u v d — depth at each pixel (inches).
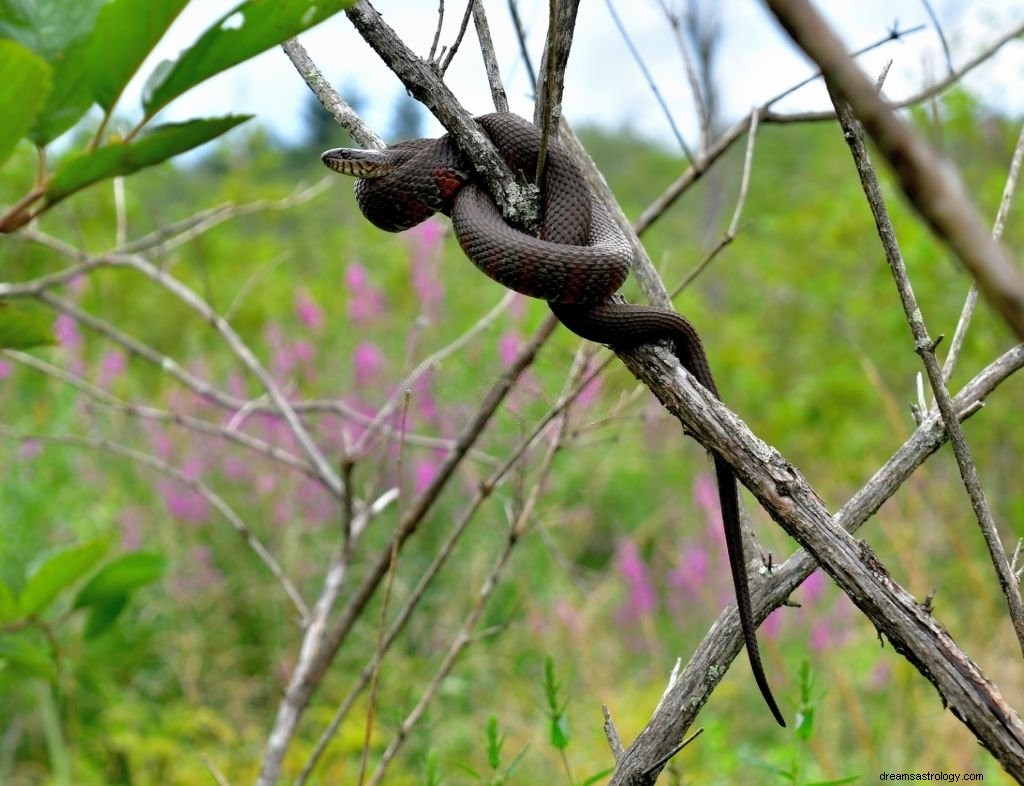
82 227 470.0
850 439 413.7
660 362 89.6
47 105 66.7
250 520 328.8
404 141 124.0
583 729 243.6
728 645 101.8
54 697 260.7
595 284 97.5
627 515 386.0
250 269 534.0
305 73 119.9
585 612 296.5
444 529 319.0
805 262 533.0
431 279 348.2
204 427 207.3
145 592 303.3
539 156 99.7
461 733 248.2
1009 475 375.9
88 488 322.7
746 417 499.5
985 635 268.2
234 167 648.4
